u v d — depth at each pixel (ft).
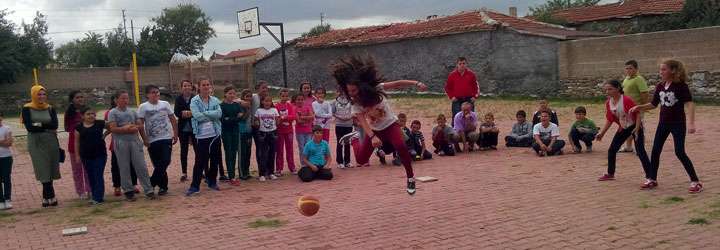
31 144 28.60
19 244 22.33
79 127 28.68
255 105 33.76
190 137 34.53
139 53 168.55
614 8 104.06
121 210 27.43
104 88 123.44
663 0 101.96
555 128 38.70
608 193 26.50
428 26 97.14
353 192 29.45
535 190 28.04
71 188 33.88
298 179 33.88
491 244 19.93
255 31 105.09
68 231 23.47
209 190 31.35
